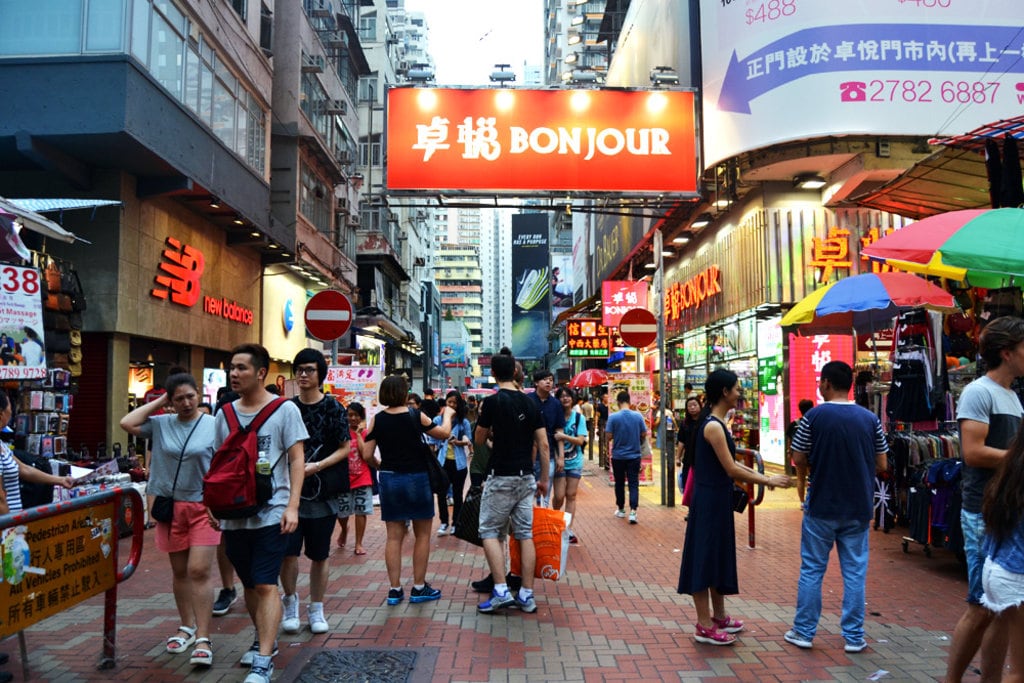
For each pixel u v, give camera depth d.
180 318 14.80
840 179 14.93
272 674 4.39
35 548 3.84
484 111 11.98
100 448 12.27
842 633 4.90
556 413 8.65
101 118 11.11
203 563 4.67
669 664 4.62
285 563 5.31
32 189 12.30
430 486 6.12
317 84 22.66
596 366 42.59
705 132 15.57
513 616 5.69
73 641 5.09
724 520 5.02
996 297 7.80
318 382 5.49
